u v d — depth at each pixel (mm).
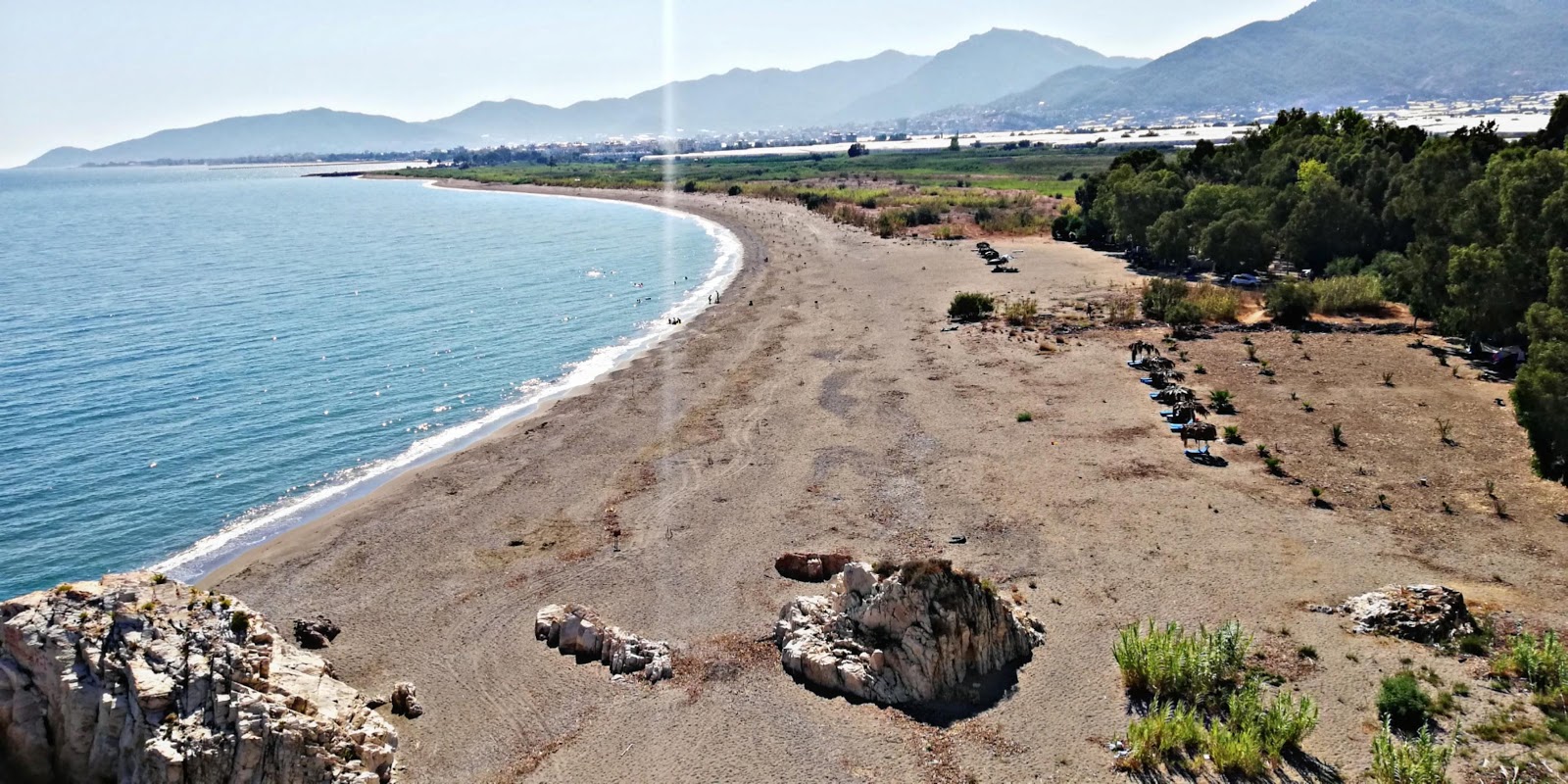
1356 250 79625
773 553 35281
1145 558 33531
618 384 60344
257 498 44469
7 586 36094
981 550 34625
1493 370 54219
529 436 50719
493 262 116875
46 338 75625
